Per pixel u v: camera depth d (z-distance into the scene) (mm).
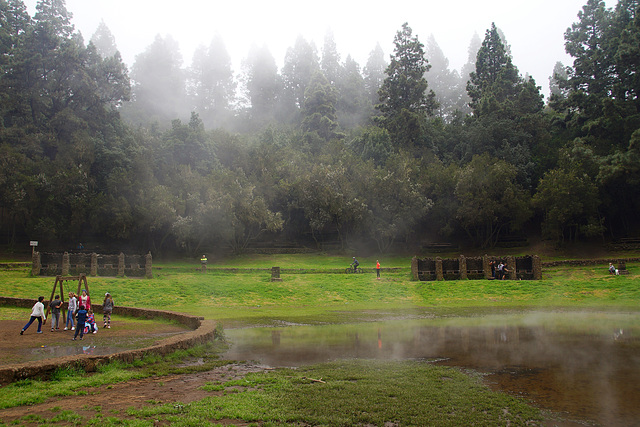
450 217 61281
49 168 55594
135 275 38188
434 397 9117
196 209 53969
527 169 63906
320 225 59000
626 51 56031
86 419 7469
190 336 14477
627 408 8422
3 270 39312
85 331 17703
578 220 55688
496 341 15492
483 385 10031
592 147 58406
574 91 65125
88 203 54188
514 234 63250
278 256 57406
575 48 68312
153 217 53594
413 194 58000
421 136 78688
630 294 29422
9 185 51344
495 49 83250
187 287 33344
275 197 63812
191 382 10266
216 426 7277
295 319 22812
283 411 8086
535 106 74375
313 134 84312
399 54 85500
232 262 53219
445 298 31375
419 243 64812
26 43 62312
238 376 10891
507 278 37594
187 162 68688
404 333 17656
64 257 36719
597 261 41531
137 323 20750
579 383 10141
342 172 60656
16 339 15984
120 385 9914
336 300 31406
